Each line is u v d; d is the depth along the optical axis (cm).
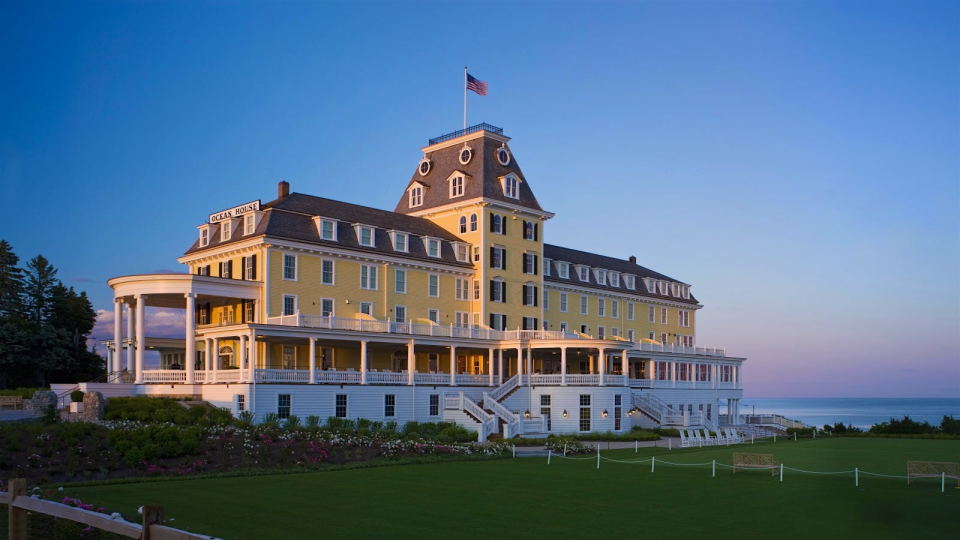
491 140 7462
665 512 2531
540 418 6091
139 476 3123
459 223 7244
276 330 5009
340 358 6094
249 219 5788
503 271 7194
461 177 7288
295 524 2202
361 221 6366
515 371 7362
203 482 3025
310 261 5806
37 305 8244
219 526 2152
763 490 3102
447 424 5666
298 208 6000
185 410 4447
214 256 6038
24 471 2984
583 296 8531
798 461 4506
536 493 2900
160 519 1005
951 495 3005
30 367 7444
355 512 2411
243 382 4844
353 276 6091
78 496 2634
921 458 4747
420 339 5947
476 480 3253
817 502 2789
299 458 3697
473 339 6419
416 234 6712
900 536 2186
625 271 9431
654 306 9706
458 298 6938
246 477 3200
